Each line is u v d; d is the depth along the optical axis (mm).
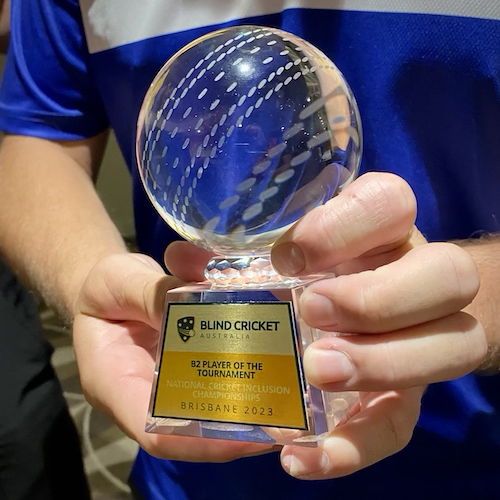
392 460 255
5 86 347
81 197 312
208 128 146
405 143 235
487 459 249
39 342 419
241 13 252
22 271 299
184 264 188
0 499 371
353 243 137
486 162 228
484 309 168
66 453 409
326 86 147
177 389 157
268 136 143
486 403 251
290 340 144
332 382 130
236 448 155
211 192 147
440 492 252
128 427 166
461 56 216
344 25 232
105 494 514
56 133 338
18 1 330
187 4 261
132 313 188
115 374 179
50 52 324
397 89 229
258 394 148
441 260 129
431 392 251
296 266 140
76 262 268
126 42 279
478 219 238
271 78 146
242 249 160
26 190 313
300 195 146
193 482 287
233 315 151
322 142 144
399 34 224
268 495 271
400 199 138
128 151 316
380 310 127
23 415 379
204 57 154
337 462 140
